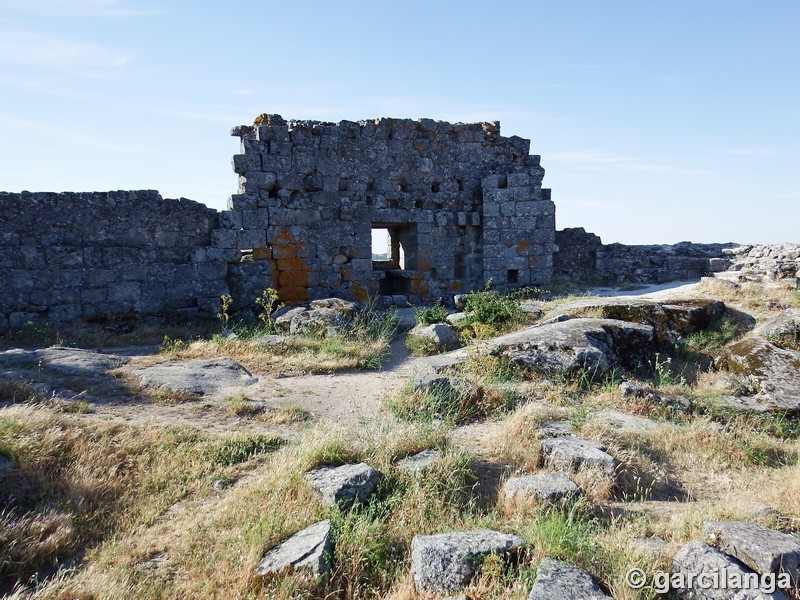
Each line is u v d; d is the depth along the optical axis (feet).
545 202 64.49
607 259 69.10
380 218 59.98
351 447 21.52
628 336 35.63
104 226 47.67
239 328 47.19
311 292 56.85
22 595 14.20
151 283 48.96
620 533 16.60
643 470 21.58
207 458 22.13
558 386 30.78
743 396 30.42
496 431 24.81
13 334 42.68
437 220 62.54
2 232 43.91
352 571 15.34
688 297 48.01
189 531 17.47
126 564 15.85
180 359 35.73
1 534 16.08
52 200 45.73
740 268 61.26
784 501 18.75
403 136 61.36
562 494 18.39
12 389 26.68
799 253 56.59
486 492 20.03
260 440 23.80
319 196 57.26
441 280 63.05
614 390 29.99
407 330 46.68
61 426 22.71
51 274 45.21
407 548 16.53
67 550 16.71
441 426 24.67
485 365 32.83
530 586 14.06
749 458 23.27
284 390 30.83
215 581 15.10
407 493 18.72
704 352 36.86
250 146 54.60
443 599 13.92
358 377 34.27
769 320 39.81
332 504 17.88
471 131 64.54
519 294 59.47
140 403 27.71
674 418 27.25
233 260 53.26
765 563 13.80
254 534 16.71
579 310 41.81
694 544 14.75
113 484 19.84
